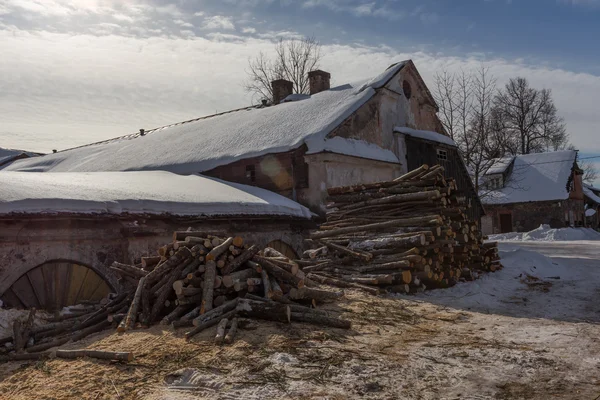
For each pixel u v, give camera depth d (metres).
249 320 7.08
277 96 24.84
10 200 8.43
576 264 14.76
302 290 8.02
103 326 7.36
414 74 21.30
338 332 6.76
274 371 5.27
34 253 8.78
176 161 19.12
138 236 10.34
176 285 7.32
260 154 16.72
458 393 4.71
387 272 10.18
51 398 4.80
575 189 43.78
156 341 6.37
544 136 53.41
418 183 11.16
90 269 9.60
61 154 28.70
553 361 5.60
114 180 12.95
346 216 12.22
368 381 5.01
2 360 6.39
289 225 15.14
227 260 7.89
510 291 10.75
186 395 4.73
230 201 12.83
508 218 41.81
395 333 6.88
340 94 19.58
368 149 17.77
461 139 31.12
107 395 4.80
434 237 10.35
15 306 8.45
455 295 10.08
